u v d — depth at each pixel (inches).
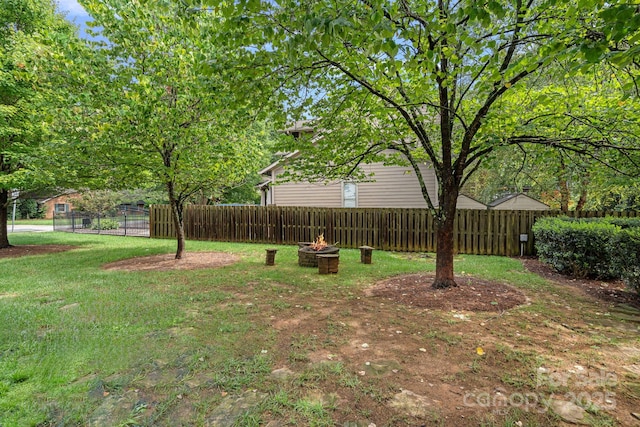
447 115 206.7
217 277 257.6
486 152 209.3
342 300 194.2
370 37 130.2
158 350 126.6
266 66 163.5
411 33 133.0
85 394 98.3
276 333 143.2
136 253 390.6
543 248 283.9
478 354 122.5
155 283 237.8
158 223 572.4
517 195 561.6
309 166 258.2
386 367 112.9
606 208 558.3
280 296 203.2
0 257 369.1
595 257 234.2
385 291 212.4
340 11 117.0
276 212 485.4
